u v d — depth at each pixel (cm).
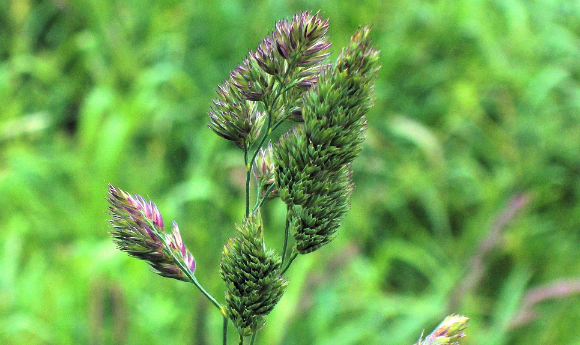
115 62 504
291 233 99
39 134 496
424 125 481
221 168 437
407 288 414
